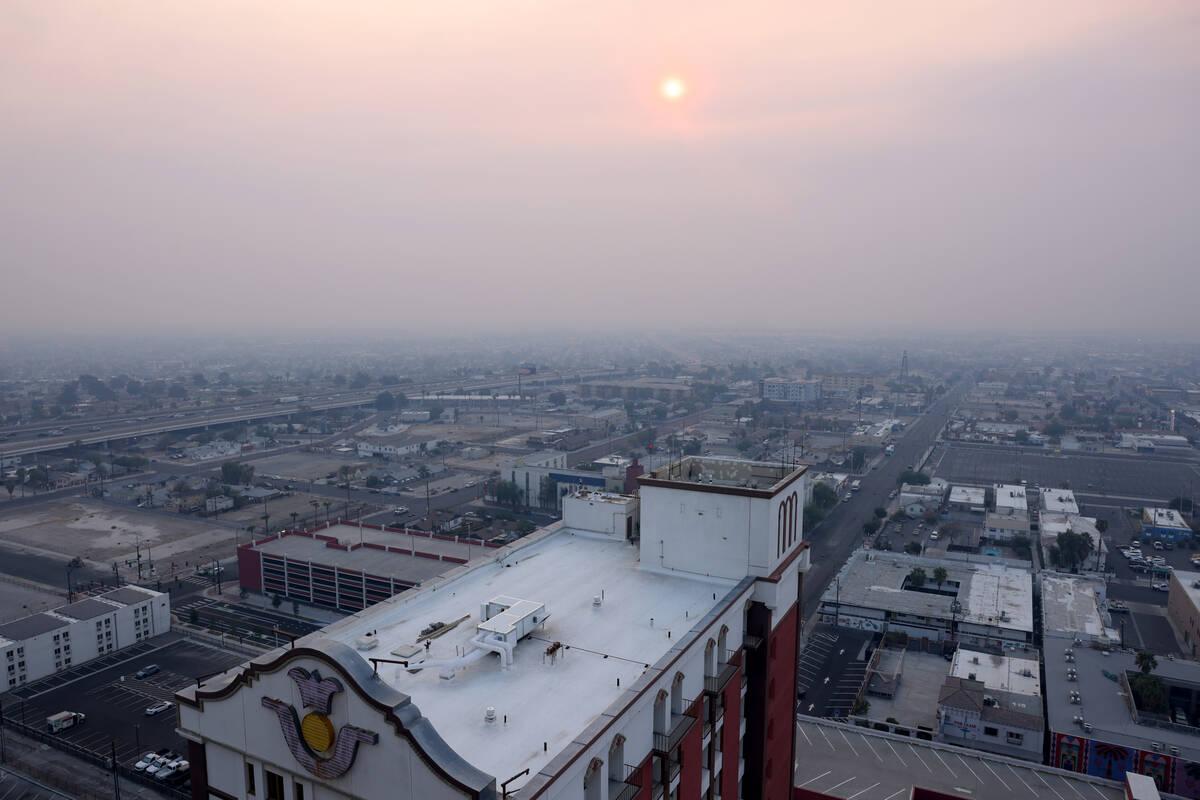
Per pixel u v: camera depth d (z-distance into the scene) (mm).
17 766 112250
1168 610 175750
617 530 64250
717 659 48875
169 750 116750
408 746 28812
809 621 168750
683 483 54969
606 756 34594
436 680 39344
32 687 137750
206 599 183125
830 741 95188
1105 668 128500
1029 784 85938
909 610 162000
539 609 45750
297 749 32000
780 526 55781
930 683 138875
